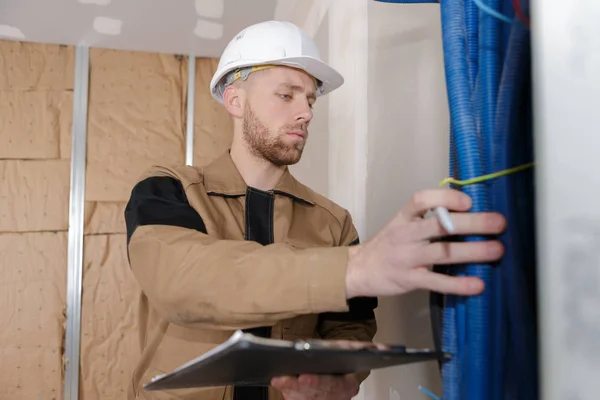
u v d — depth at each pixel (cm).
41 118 281
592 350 41
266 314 71
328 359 61
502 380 66
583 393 42
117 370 271
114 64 294
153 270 81
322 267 68
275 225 113
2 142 277
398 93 124
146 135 291
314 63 115
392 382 121
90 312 273
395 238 62
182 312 77
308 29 224
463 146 66
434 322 75
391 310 125
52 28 274
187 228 91
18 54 284
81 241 276
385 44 132
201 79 303
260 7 259
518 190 67
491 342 66
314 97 120
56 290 272
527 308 66
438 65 107
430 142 109
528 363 66
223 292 72
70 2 252
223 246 78
